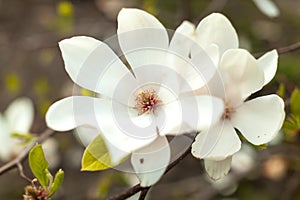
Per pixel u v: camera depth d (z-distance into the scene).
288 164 1.01
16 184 1.17
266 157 1.01
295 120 0.72
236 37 0.60
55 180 0.61
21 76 1.36
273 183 1.10
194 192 1.11
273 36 1.20
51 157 1.09
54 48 1.34
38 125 1.25
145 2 0.91
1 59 1.39
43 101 1.25
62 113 0.58
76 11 1.39
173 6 1.15
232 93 0.60
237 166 1.03
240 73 0.59
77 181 1.18
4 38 1.38
